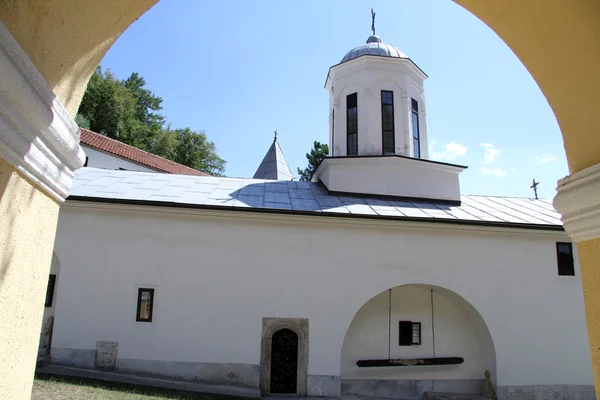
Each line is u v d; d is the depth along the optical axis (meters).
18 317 2.31
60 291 10.76
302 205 12.37
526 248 12.73
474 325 12.68
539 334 12.23
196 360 10.71
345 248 11.78
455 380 12.40
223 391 10.35
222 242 11.44
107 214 11.33
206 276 11.20
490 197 16.20
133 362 10.57
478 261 12.34
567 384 12.09
